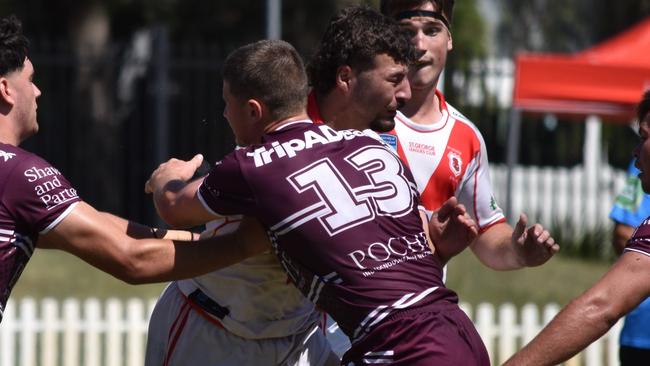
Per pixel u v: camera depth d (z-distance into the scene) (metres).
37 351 28.58
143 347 26.97
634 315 19.41
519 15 73.19
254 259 13.65
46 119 55.19
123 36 73.69
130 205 55.38
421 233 12.66
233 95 13.11
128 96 59.59
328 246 12.11
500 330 27.44
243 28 69.06
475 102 55.19
